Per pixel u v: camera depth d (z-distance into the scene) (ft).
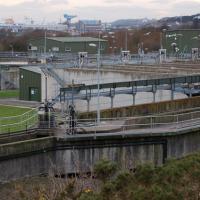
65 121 134.51
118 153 128.47
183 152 138.00
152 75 213.25
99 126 133.39
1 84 331.16
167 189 78.79
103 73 237.86
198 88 204.95
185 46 411.34
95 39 431.43
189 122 144.87
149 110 163.63
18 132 129.08
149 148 131.54
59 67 272.31
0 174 115.24
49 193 86.33
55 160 124.77
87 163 126.21
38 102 239.91
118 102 199.62
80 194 78.02
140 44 524.11
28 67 275.59
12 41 556.10
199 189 82.38
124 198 76.89
